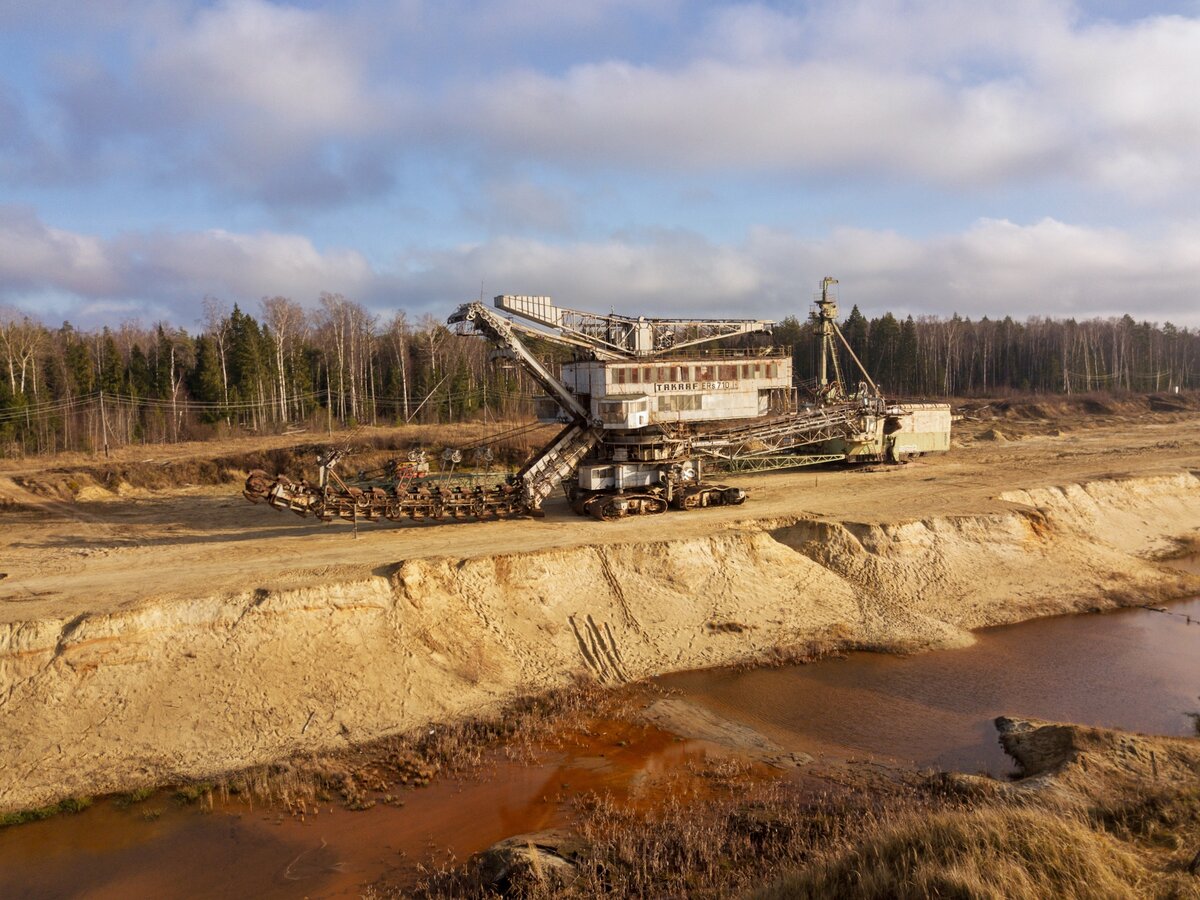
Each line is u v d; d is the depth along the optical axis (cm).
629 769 2039
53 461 5634
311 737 2133
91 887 1591
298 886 1580
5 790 1864
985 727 2275
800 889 1312
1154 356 16312
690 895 1480
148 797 1900
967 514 3741
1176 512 4609
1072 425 8975
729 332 4566
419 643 2508
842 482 4788
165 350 9169
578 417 4019
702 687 2566
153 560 2977
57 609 2316
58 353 9019
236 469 5488
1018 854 1271
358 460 5684
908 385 12800
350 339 9269
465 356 9638
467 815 1825
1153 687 2550
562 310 4044
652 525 3556
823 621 3033
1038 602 3300
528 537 3294
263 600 2419
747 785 1941
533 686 2491
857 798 1845
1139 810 1602
